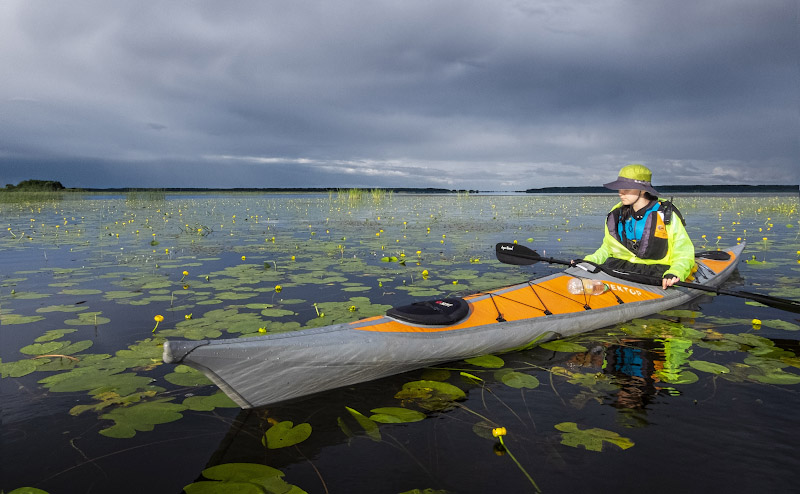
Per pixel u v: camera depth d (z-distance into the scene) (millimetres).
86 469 1910
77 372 2846
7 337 3500
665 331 3785
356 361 2711
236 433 2225
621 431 2213
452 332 3135
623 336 3680
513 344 3369
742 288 5199
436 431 2230
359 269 6340
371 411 2436
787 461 1956
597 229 11875
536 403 2521
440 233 10922
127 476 1866
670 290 4574
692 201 26156
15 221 13688
